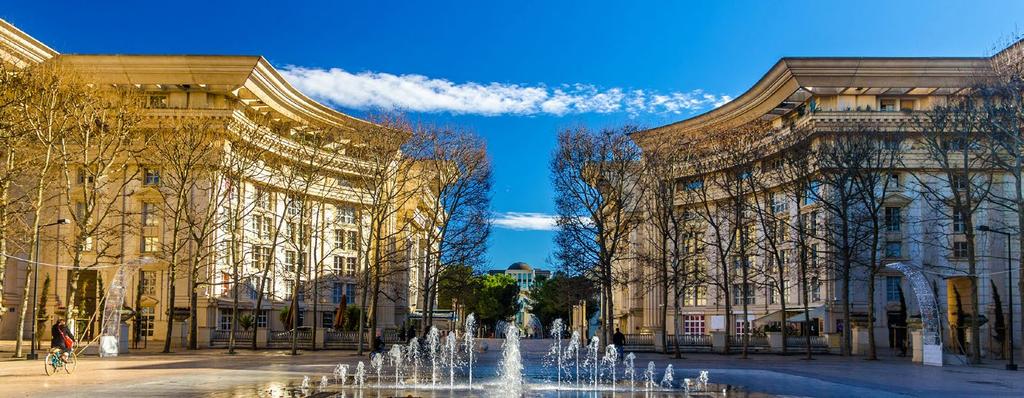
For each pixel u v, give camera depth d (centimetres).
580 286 5969
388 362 4106
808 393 2478
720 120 7406
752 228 6481
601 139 5231
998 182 5388
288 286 7306
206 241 6119
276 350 5331
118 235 5072
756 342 5606
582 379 3131
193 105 6275
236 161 5841
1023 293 4162
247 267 6781
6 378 2705
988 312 5841
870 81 6072
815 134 5797
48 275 5703
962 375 3262
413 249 7956
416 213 7694
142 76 6106
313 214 7331
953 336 5181
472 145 5488
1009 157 4838
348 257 7700
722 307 7244
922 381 2936
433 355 4431
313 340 5316
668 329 7462
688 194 5522
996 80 4169
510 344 3225
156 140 5272
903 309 5300
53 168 4753
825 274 5928
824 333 5653
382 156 5156
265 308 7000
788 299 6744
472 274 6050
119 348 4516
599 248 5566
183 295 6172
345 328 6309
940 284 6000
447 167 5422
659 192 5328
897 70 6000
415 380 2936
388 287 7806
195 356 4388
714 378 3111
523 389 2639
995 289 5162
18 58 5397
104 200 6028
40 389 2308
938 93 6128
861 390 2570
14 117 3916
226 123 5816
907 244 6062
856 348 5450
